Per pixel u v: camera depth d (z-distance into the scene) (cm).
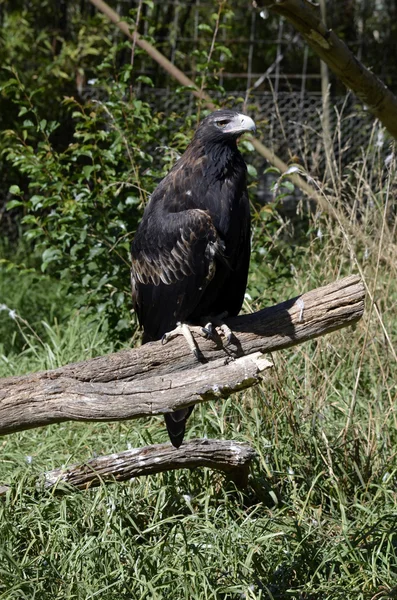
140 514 550
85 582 471
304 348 706
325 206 771
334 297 467
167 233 539
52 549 501
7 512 520
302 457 605
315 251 827
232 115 530
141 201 774
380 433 634
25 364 781
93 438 656
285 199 1056
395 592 471
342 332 728
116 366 461
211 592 462
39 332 948
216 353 482
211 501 567
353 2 1273
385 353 686
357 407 677
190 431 624
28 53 1230
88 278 803
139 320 598
